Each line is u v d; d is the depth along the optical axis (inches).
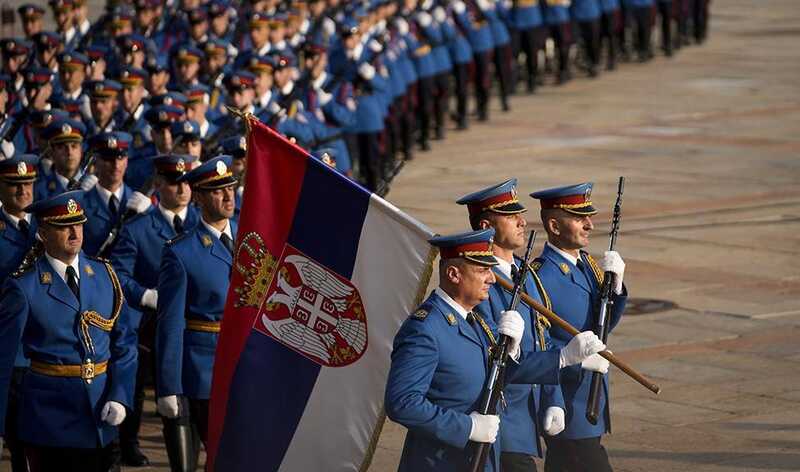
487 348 374.9
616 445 548.7
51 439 446.9
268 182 407.5
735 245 888.3
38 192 634.2
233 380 409.7
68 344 446.6
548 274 442.6
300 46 1000.2
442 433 354.9
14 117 839.1
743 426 568.1
